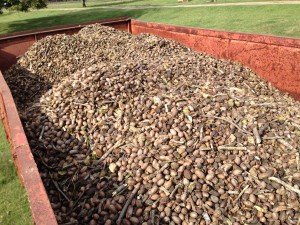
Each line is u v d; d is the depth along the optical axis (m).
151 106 3.24
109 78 3.69
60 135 3.10
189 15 17.78
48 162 2.90
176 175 2.56
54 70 5.91
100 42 6.50
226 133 2.90
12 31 22.03
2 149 4.66
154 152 2.75
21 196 3.66
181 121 2.99
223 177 2.54
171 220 2.38
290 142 2.82
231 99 3.37
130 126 3.07
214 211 2.38
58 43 6.35
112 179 2.70
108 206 2.48
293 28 11.07
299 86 4.21
